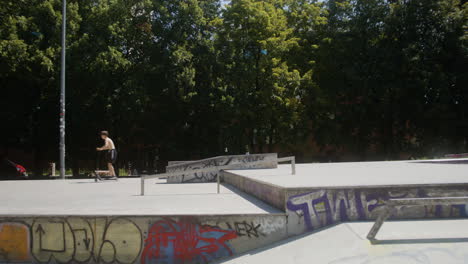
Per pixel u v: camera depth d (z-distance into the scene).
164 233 4.16
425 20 24.19
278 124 23.95
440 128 23.97
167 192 7.21
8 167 20.91
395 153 26.30
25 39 20.66
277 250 4.00
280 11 25.36
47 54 20.20
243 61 24.55
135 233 4.16
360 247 3.69
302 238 4.16
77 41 21.61
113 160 11.30
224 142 24.88
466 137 24.61
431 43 24.03
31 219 4.20
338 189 4.45
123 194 6.85
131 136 25.38
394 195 4.42
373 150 28.91
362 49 25.88
